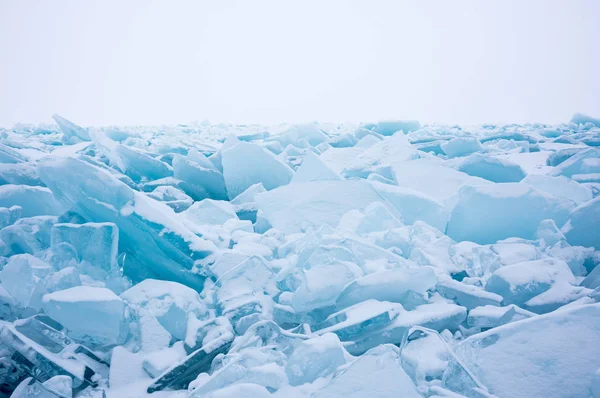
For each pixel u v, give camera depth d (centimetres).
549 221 444
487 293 338
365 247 405
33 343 266
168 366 278
